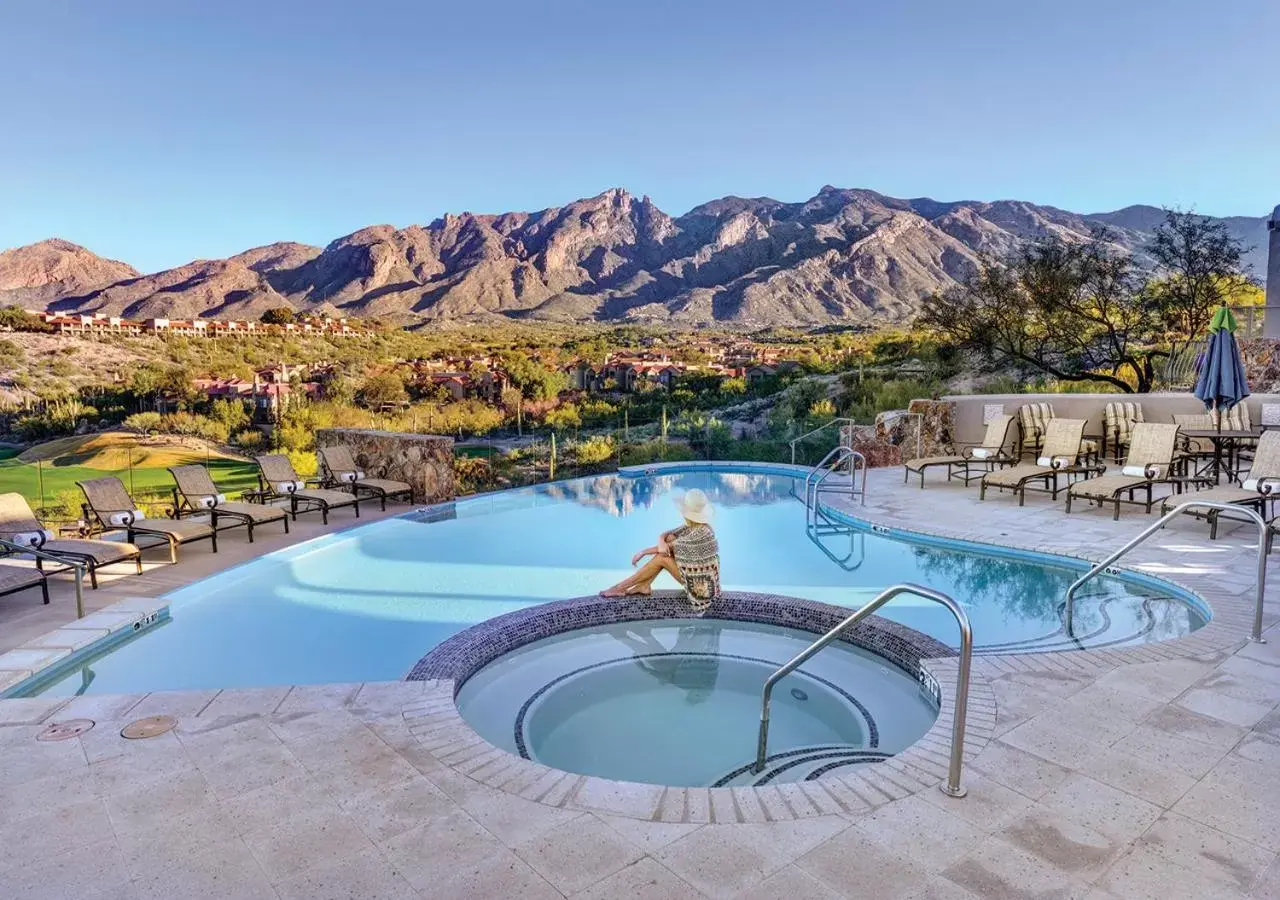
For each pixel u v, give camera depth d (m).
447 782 2.94
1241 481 8.08
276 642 5.41
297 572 7.20
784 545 8.17
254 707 3.62
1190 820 2.66
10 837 2.58
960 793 2.82
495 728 4.19
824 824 2.64
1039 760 3.09
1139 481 8.38
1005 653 4.89
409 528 9.22
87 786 2.91
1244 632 4.59
